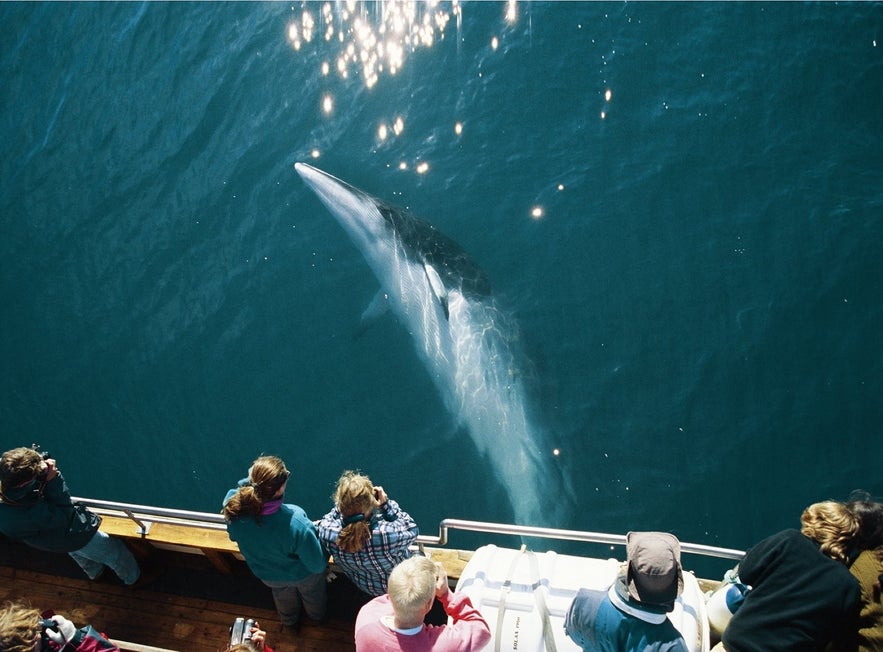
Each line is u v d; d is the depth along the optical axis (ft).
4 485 19.16
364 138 45.47
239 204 43.93
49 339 40.65
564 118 45.01
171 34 50.75
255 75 48.29
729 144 43.27
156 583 24.11
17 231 44.29
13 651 14.28
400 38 48.70
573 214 41.73
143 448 37.24
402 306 39.91
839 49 45.44
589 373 37.17
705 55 46.24
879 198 40.65
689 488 34.09
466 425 36.60
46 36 51.98
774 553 14.76
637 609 14.40
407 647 14.92
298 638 22.26
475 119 45.52
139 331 40.47
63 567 24.72
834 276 38.52
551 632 16.88
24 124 48.75
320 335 39.47
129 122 47.80
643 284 39.37
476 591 17.98
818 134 43.19
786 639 14.17
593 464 35.04
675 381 36.70
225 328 40.09
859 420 34.68
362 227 41.47
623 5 48.26
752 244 39.96
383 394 37.60
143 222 43.91
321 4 50.44
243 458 36.52
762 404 35.70
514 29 48.24
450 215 42.29
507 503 34.50
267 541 18.49
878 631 14.28
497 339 38.29
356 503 17.70
